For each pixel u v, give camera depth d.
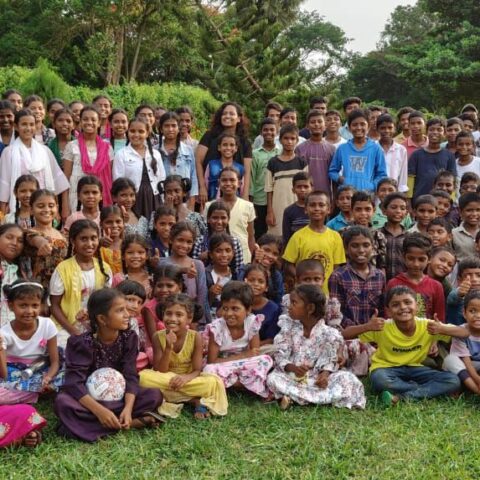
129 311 5.03
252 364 4.96
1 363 4.49
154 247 6.18
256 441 4.14
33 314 4.55
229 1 16.19
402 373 5.07
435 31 28.58
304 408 4.77
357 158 7.60
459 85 25.80
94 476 3.71
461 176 8.20
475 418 4.57
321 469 3.82
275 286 5.99
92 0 30.20
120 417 4.29
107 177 7.18
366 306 5.58
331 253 6.09
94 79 32.09
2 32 32.97
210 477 3.71
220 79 15.47
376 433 4.25
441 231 6.27
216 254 5.84
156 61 34.84
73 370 4.37
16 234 5.15
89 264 5.31
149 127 7.45
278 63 15.02
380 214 7.12
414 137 8.71
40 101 8.02
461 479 3.67
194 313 5.20
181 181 6.82
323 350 5.02
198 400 4.64
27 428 4.01
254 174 8.09
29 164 6.74
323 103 9.40
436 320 5.27
